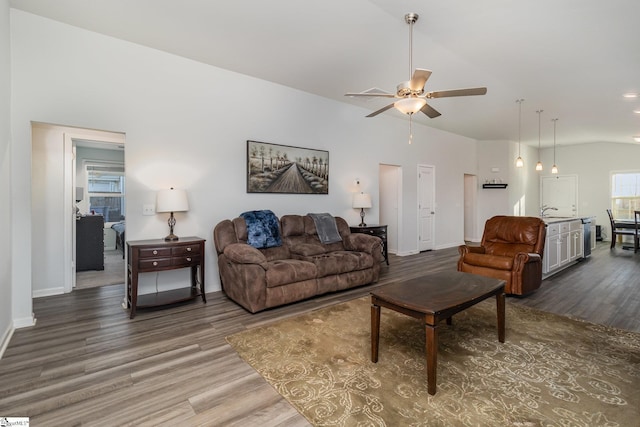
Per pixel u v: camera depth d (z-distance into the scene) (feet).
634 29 9.21
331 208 16.76
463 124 21.86
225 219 13.05
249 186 13.56
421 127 22.27
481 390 5.99
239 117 13.32
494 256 12.42
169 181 11.73
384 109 10.36
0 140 7.87
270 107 14.23
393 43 10.64
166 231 11.75
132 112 10.91
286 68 12.80
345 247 14.79
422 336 8.50
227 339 8.29
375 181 19.02
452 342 8.13
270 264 10.94
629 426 4.98
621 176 27.53
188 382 6.31
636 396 5.78
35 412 5.41
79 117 9.99
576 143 29.19
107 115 10.46
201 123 12.36
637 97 15.33
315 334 8.60
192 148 12.18
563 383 6.22
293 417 5.28
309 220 14.32
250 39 10.50
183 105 11.93
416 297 6.86
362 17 9.11
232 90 13.10
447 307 6.22
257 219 12.63
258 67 12.72
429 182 23.18
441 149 23.95
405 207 21.34
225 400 5.74
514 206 27.76
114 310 10.49
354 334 8.62
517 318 9.79
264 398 5.80
